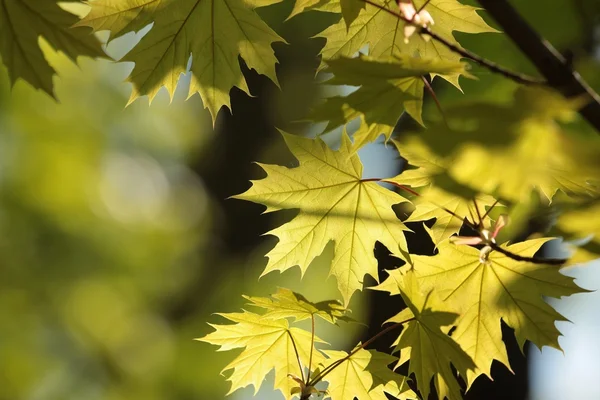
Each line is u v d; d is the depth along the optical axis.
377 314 2.35
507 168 1.65
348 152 1.85
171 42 1.90
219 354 5.50
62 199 5.50
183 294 5.76
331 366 1.83
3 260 5.07
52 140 5.43
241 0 1.88
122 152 6.21
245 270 5.43
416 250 2.12
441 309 1.78
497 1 1.71
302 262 1.87
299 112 4.91
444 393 1.80
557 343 1.82
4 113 5.05
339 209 1.86
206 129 5.96
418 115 1.74
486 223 1.80
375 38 1.87
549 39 2.32
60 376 5.47
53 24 1.90
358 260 1.87
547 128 1.64
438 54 1.87
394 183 1.82
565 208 1.67
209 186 5.57
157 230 6.24
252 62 1.90
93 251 5.55
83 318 5.58
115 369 5.60
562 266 1.70
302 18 4.11
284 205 1.86
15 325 5.09
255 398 5.60
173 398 5.59
